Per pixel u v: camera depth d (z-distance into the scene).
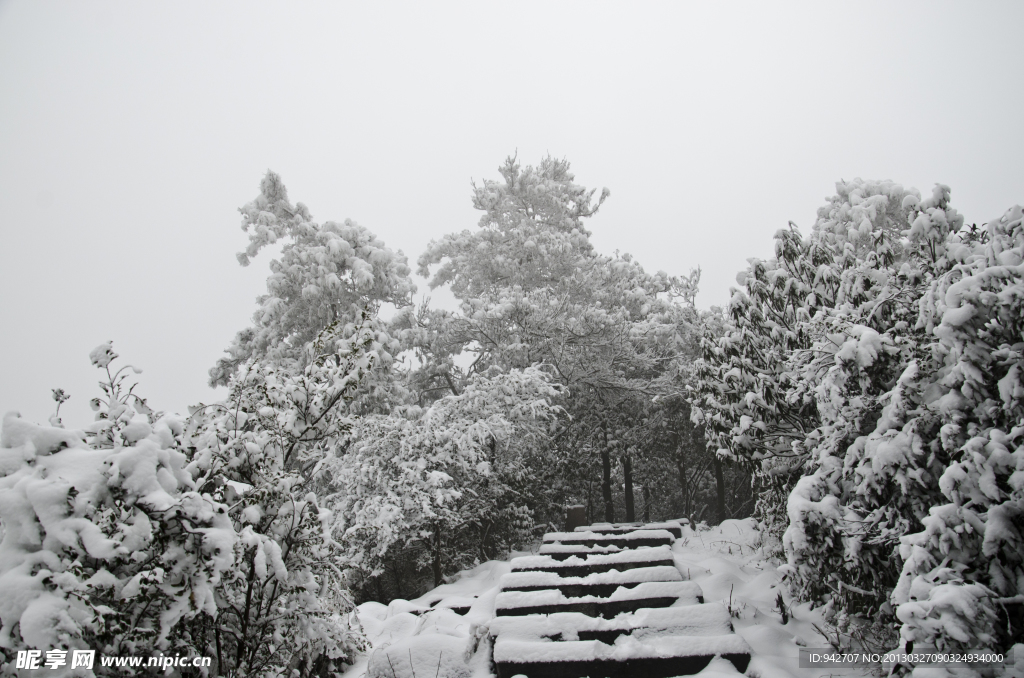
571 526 12.85
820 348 6.65
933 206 7.23
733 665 5.09
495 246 23.17
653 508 23.59
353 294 20.12
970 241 6.24
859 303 7.21
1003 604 4.10
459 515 12.16
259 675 4.53
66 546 3.51
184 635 4.20
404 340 20.41
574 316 19.92
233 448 4.93
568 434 18.39
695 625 5.59
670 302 20.42
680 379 18.69
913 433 5.02
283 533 4.94
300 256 19.84
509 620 5.74
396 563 12.23
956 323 4.69
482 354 20.92
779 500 8.75
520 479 14.58
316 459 6.39
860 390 5.92
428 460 11.91
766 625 5.83
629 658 5.14
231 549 3.98
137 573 3.83
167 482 4.06
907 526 5.04
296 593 4.82
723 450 8.95
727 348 9.17
